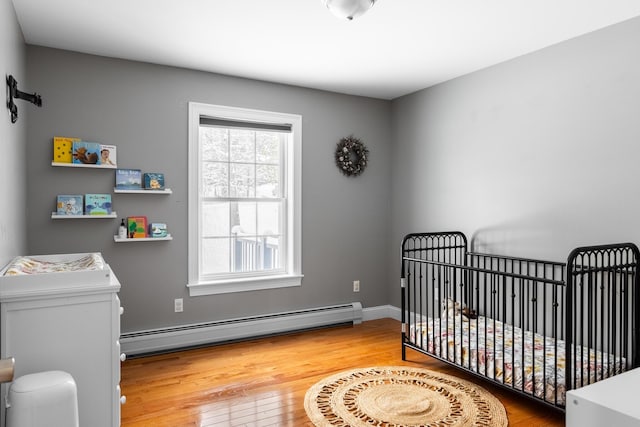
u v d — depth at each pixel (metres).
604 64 2.78
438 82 3.99
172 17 2.64
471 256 3.70
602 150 2.79
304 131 4.14
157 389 2.81
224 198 3.85
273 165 4.09
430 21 2.69
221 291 3.76
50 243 3.12
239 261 3.93
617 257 2.71
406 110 4.41
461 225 3.81
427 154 4.16
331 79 3.89
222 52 3.23
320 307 4.25
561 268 3.01
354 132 4.41
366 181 4.50
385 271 4.62
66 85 3.17
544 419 2.41
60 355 1.83
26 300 1.76
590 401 0.99
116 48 3.14
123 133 3.35
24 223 2.89
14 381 1.62
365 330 4.16
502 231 3.45
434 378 2.99
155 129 3.47
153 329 3.49
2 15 2.06
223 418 2.43
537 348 2.83
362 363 3.29
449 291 3.93
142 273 3.45
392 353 3.52
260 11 2.55
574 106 2.95
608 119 2.76
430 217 4.13
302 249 4.15
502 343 2.72
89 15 2.61
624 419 0.92
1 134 2.02
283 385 2.88
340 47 3.13
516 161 3.34
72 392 1.62
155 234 3.42
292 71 3.66
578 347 2.86
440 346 3.05
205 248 3.79
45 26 2.76
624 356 2.60
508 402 2.63
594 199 2.84
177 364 3.25
